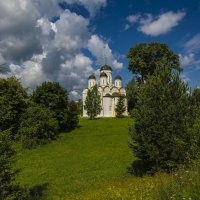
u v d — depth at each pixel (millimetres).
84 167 33375
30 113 53344
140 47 84625
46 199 22234
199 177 11617
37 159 40531
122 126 68938
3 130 18156
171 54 84375
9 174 16422
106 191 19328
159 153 23141
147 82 25891
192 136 19000
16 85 54781
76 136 58812
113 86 114812
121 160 35625
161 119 23375
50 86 64438
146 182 19484
